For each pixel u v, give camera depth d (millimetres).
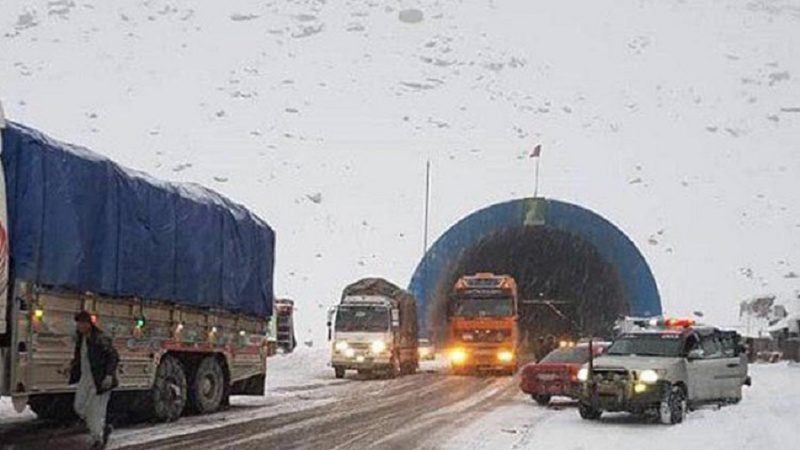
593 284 73375
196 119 106812
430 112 110062
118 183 20781
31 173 17812
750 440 20688
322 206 85438
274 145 99250
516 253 73375
